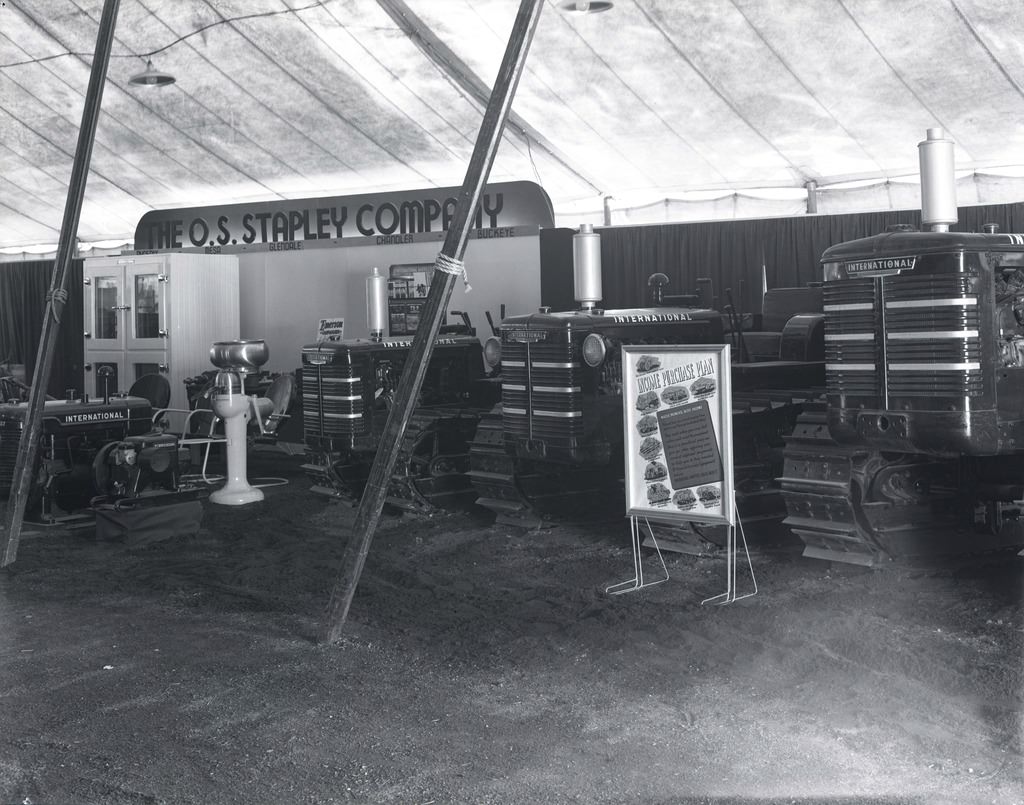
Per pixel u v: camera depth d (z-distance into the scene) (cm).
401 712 363
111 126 1064
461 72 906
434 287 452
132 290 1066
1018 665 379
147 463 686
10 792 307
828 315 480
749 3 752
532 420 611
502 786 302
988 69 765
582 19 800
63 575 580
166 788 307
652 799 291
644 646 421
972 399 435
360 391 748
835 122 877
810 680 375
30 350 1443
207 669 414
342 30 874
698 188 1042
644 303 1077
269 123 1032
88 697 385
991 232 464
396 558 595
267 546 649
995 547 546
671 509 496
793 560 550
